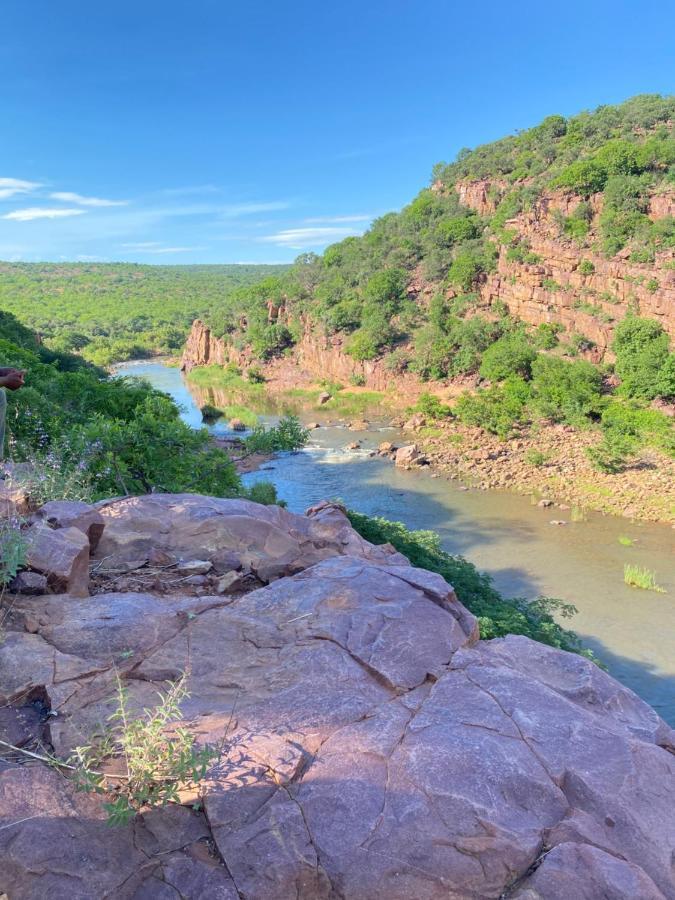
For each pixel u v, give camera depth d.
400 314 89.06
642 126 109.06
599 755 3.08
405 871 2.51
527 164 109.94
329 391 85.19
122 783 2.83
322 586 4.70
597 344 68.62
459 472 46.31
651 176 82.06
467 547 32.69
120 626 4.04
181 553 5.67
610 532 33.88
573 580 28.45
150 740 2.84
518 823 2.70
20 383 4.26
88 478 8.55
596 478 42.56
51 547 4.64
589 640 23.44
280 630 4.18
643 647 22.84
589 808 2.82
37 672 3.53
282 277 139.62
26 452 9.18
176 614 4.28
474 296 85.06
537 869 2.52
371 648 3.92
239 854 2.55
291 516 6.75
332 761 2.99
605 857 2.52
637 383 59.06
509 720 3.28
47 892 2.35
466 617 4.48
